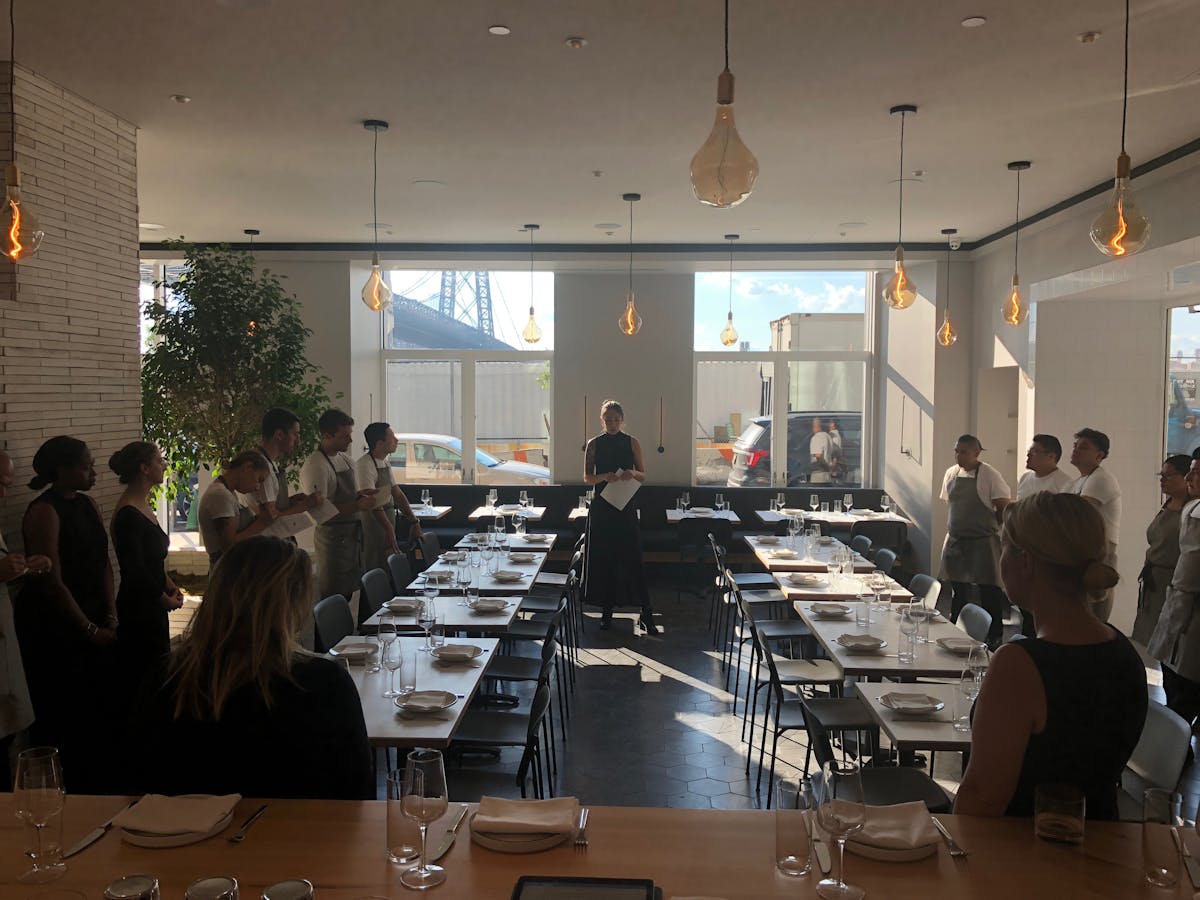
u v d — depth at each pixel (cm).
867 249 988
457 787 380
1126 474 786
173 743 208
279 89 490
